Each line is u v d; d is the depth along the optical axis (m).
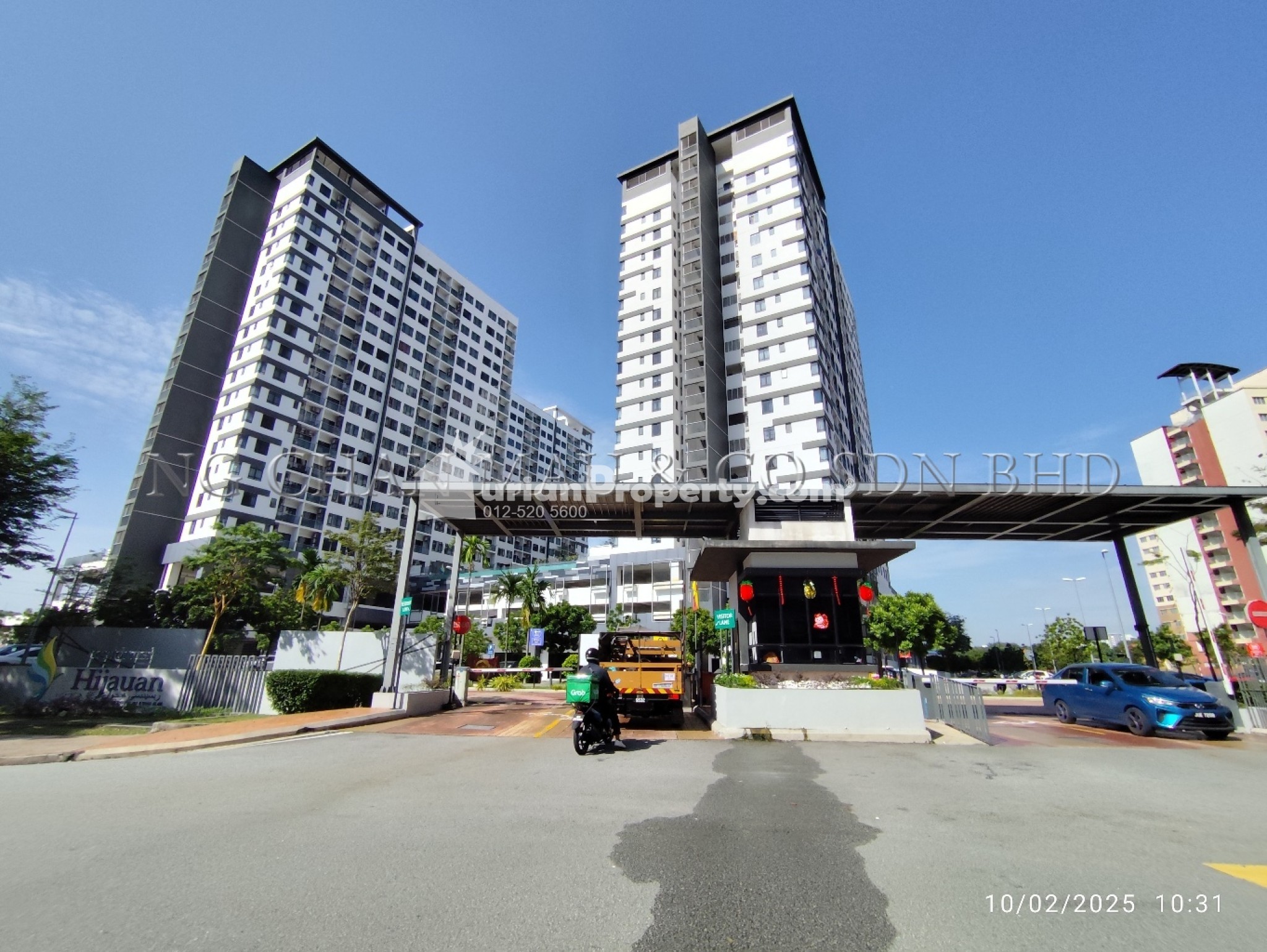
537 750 9.71
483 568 69.56
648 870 4.21
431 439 81.50
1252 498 15.61
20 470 17.39
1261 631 14.85
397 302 79.00
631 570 56.59
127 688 16.84
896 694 11.68
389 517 71.62
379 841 4.77
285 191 70.44
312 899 3.61
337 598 43.34
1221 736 12.12
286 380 62.59
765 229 59.53
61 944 3.00
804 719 11.62
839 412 61.00
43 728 13.26
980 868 4.36
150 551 54.06
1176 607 68.88
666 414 57.78
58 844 4.62
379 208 79.25
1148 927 3.41
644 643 13.95
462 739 10.94
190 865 4.18
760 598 14.43
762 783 7.37
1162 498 15.89
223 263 64.69
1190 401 73.62
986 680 17.33
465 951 3.00
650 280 64.00
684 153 66.31
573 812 5.79
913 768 8.54
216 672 16.92
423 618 62.22
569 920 3.38
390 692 14.84
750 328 56.81
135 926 3.21
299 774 7.52
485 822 5.38
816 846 4.86
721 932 3.27
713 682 13.37
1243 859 4.62
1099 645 17.72
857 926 3.37
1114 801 6.55
